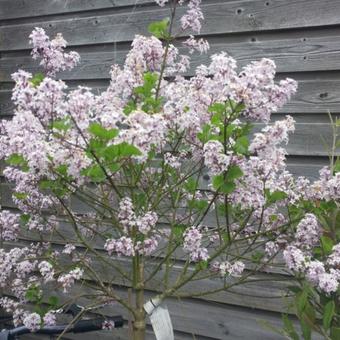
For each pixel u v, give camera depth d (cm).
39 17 380
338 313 215
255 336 315
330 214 212
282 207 241
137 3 342
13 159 180
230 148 181
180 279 213
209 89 182
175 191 223
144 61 212
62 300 355
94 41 358
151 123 166
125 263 335
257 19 305
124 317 346
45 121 182
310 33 294
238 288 315
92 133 164
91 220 233
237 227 218
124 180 216
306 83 296
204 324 330
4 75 399
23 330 240
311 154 295
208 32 319
